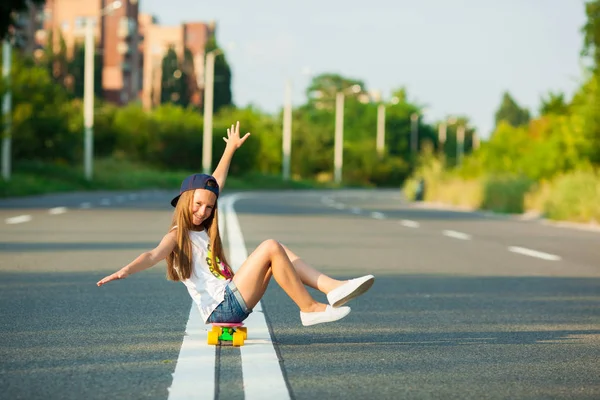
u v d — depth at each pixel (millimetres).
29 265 14523
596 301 11867
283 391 6379
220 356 7562
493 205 44625
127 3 147875
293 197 60531
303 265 8234
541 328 9547
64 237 20172
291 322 9586
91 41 61688
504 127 64125
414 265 16203
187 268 7965
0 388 6348
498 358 7828
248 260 8055
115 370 6973
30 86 60719
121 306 10414
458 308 10977
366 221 30656
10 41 43688
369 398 6289
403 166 136750
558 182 38000
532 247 21172
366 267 15633
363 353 7934
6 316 9516
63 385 6465
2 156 49250
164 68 149000
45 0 43094
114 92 147875
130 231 22344
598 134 38062
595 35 36875
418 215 37000
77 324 9102
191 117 93750
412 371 7211
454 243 21812
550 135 48438
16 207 33188
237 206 40719
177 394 6215
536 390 6625
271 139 121875
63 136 64062
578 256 18906
